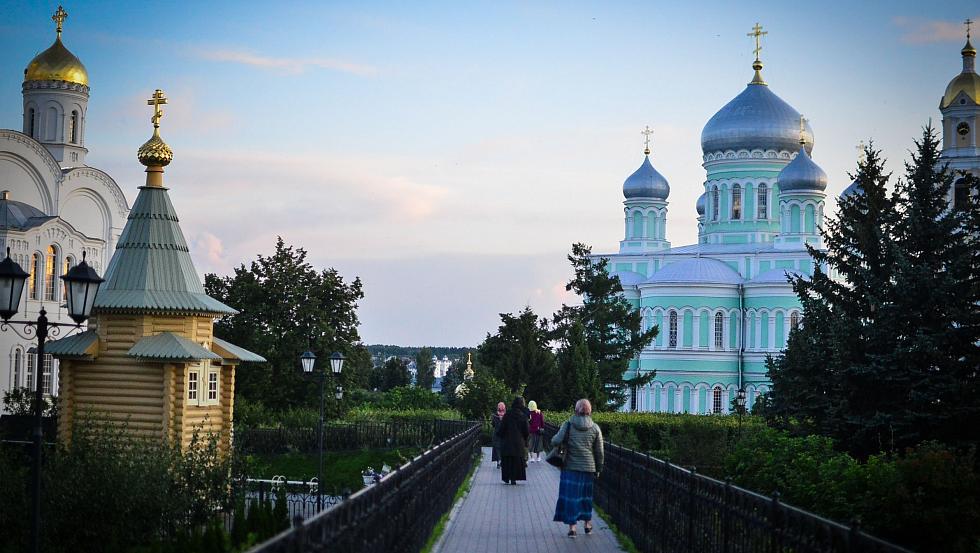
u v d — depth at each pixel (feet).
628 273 304.71
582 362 204.64
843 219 112.88
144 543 60.75
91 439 71.51
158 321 84.69
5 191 188.55
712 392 275.80
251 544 48.37
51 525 60.29
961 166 224.53
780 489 66.54
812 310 114.42
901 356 91.09
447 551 56.29
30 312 183.32
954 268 94.58
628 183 315.37
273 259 154.61
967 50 232.53
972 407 87.86
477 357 234.58
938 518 52.47
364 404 215.92
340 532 31.63
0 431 74.95
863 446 94.07
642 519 58.23
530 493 85.87
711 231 300.40
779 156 294.25
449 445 75.36
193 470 69.36
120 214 218.38
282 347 150.00
